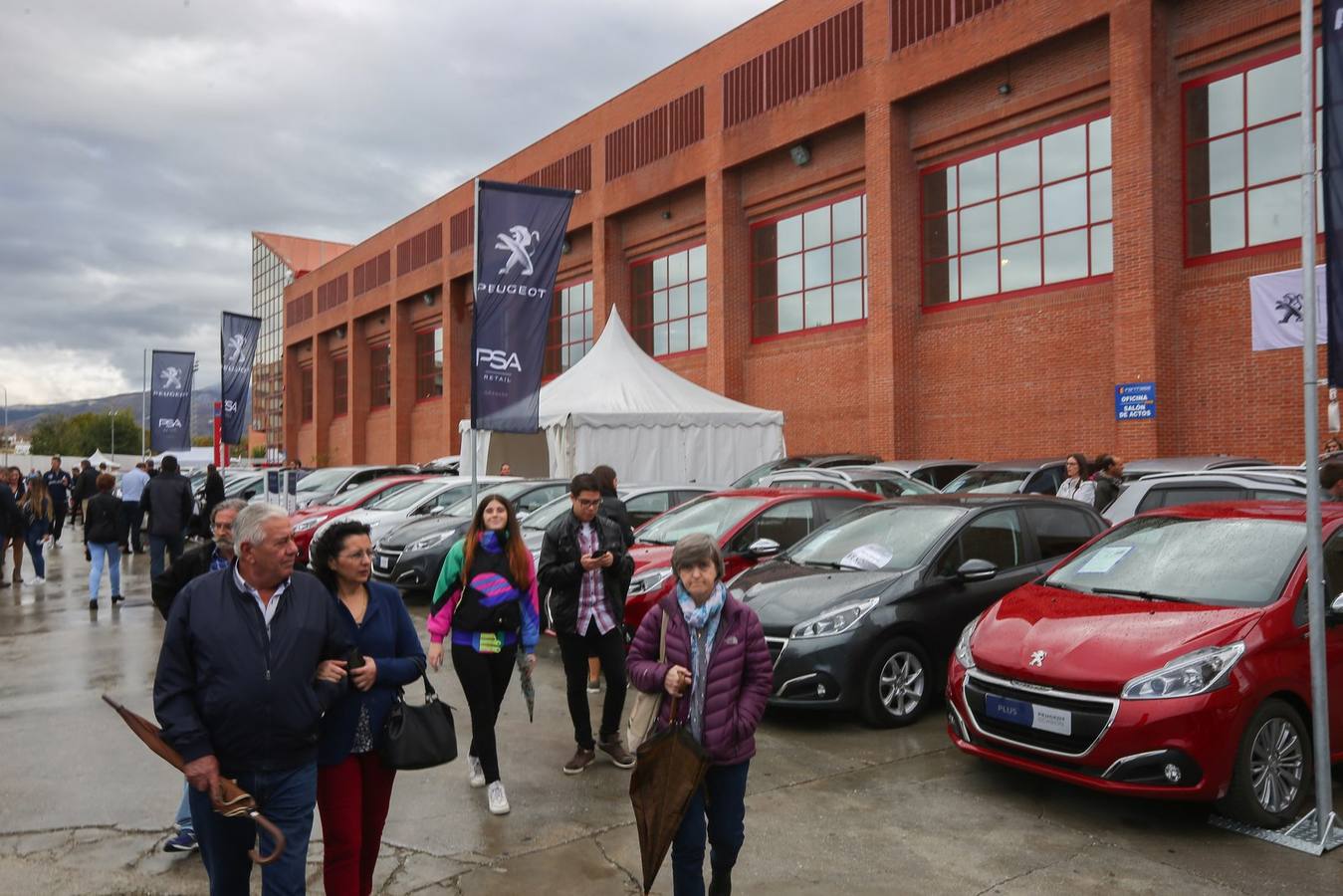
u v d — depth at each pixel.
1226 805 4.77
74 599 13.23
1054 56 17.80
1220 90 15.78
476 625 5.16
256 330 26.25
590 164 29.42
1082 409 17.48
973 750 5.39
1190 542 5.88
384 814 3.79
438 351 40.12
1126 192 16.22
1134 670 4.77
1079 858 4.50
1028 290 18.59
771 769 5.84
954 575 7.07
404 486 16.02
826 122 21.66
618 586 5.94
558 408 15.95
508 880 4.32
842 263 22.38
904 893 4.15
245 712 3.09
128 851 4.70
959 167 19.88
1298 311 12.22
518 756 6.15
